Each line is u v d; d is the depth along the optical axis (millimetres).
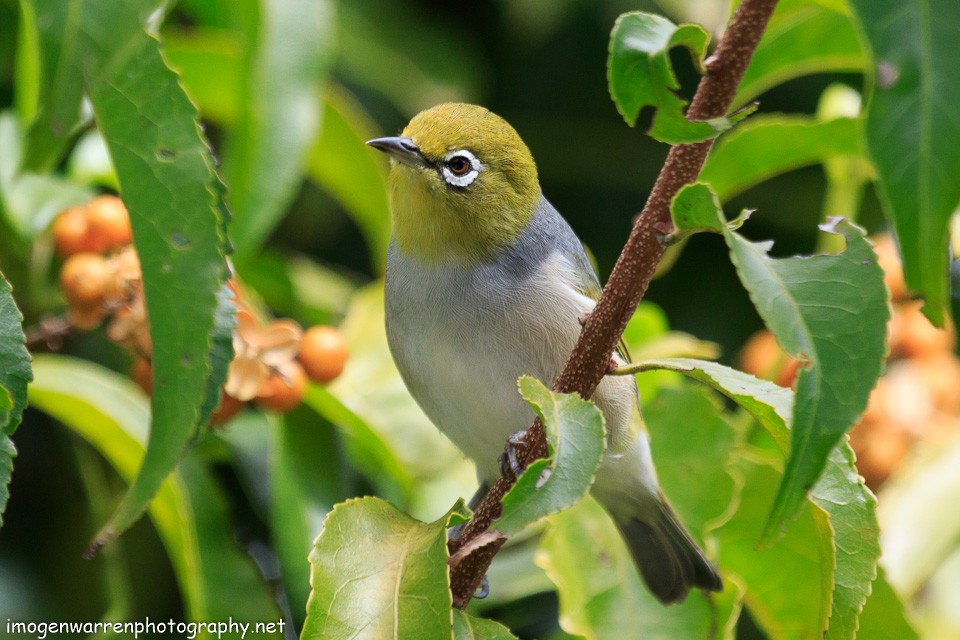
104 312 6324
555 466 3969
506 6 9266
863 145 3555
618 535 6840
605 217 9859
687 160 4309
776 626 6566
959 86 3447
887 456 7559
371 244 9602
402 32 9469
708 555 6691
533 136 9844
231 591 6410
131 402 6457
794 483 3543
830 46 6664
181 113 4176
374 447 7195
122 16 3721
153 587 7418
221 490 7316
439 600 4156
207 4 8148
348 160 8352
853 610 4586
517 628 7895
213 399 4242
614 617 6598
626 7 9492
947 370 8070
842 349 3607
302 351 6742
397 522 4555
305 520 6734
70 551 7480
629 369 4445
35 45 3998
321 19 7551
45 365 6449
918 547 7207
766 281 3695
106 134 4172
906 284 3590
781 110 9812
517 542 7523
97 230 6562
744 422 7602
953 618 7742
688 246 9797
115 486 7297
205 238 4207
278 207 7312
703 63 4145
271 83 7344
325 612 4238
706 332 9680
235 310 4297
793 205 9766
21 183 6969
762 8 4117
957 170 3463
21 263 6938
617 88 3932
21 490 7598
